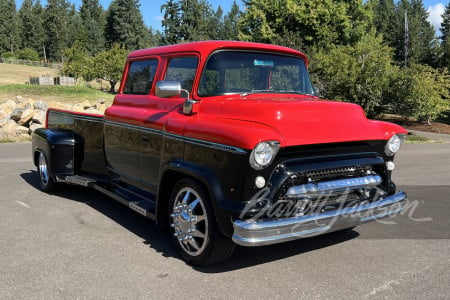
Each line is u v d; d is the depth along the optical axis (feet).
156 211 14.78
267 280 12.66
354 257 14.42
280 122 12.14
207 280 12.66
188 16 229.66
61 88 107.24
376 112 70.95
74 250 14.99
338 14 99.66
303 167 12.11
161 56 16.65
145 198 16.80
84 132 21.56
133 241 15.92
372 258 14.32
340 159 13.02
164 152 14.65
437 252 14.85
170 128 14.34
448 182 26.91
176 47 16.05
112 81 149.89
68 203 21.24
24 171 29.32
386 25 189.37
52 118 25.00
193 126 13.33
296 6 97.81
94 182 19.90
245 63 15.23
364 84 65.46
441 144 53.67
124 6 289.12
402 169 32.12
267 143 11.37
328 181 12.71
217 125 12.66
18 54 312.71
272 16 102.27
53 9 351.46
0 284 12.42
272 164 11.84
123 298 11.59
